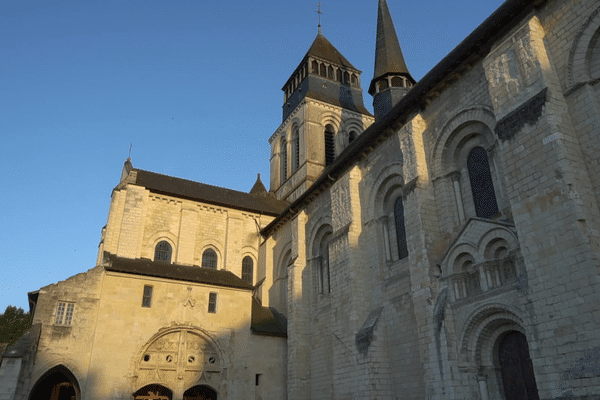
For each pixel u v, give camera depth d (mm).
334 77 55656
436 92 22531
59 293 27406
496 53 18391
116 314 28516
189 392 30531
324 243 31922
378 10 41906
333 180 30656
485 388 17297
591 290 13211
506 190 17672
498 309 16891
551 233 14648
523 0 17516
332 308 26891
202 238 40188
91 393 26203
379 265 25156
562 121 15531
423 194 21609
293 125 53938
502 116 17469
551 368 13898
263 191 55938
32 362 25109
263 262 40375
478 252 18156
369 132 28984
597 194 14609
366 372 22438
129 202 37250
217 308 31750
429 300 19672
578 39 16078
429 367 18984
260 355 31797
